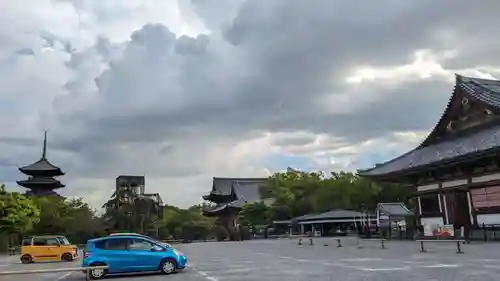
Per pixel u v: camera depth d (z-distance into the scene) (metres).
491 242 33.72
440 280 14.62
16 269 26.95
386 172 43.72
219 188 107.69
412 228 44.47
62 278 21.81
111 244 20.00
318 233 71.25
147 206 74.25
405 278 15.33
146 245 20.41
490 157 34.66
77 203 71.31
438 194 43.25
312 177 90.62
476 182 38.53
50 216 62.75
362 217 67.44
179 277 18.61
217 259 28.72
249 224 83.06
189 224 85.38
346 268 19.42
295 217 78.94
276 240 66.12
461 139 40.84
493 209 36.59
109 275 19.73
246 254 33.59
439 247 30.81
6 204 48.16
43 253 34.94
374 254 27.38
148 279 18.23
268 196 93.12
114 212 72.25
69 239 63.06
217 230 85.25
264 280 16.38
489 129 39.06
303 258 26.62
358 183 76.25
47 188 82.00
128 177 75.25
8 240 52.19
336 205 76.94
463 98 42.91
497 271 16.53
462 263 19.83
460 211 40.53
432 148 43.72
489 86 43.34
